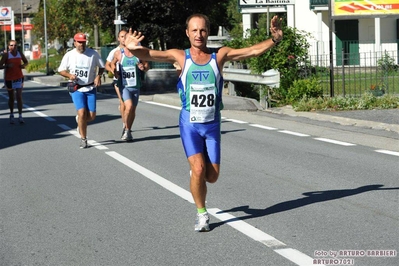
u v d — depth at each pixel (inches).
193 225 434.6
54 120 1068.5
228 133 875.4
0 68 1011.3
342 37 2257.6
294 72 1169.4
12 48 1014.4
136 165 655.1
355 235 402.9
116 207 489.1
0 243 405.7
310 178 578.6
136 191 541.3
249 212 464.4
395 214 451.2
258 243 390.6
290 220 440.5
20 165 673.6
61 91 1860.2
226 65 1307.8
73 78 747.4
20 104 1028.5
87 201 510.6
